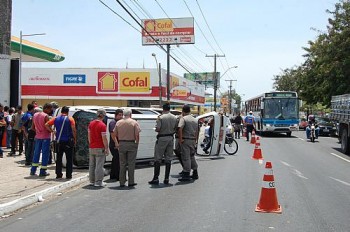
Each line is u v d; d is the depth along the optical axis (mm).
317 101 51156
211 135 17047
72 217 7402
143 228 6664
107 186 10602
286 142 26781
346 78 38094
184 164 11328
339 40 37125
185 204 8391
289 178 11875
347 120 18469
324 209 8078
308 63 51531
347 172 13297
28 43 29891
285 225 6875
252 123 27641
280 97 33000
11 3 13984
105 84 42812
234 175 12312
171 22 50688
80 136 13094
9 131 17656
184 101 51500
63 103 44312
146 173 12859
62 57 34781
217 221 7082
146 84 42094
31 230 6574
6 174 11555
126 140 10445
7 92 14641
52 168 12906
